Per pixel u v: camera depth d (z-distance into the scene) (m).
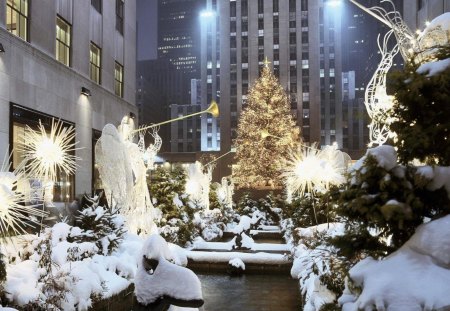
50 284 6.63
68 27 21.70
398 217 3.25
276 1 83.06
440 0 13.55
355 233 3.89
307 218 12.84
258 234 26.00
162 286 4.23
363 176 3.44
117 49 28.69
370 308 2.93
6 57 15.80
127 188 12.02
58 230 9.03
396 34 6.18
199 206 22.45
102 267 8.84
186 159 89.88
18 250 7.45
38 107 17.92
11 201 5.62
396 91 3.61
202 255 14.89
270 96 50.53
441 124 3.42
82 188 21.86
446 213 3.39
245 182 48.25
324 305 4.45
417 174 3.25
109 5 27.09
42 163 7.23
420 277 2.92
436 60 3.74
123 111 28.86
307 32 82.50
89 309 7.43
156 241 4.39
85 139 22.48
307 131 81.06
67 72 20.64
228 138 81.31
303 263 8.27
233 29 83.94
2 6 15.77
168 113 187.25
